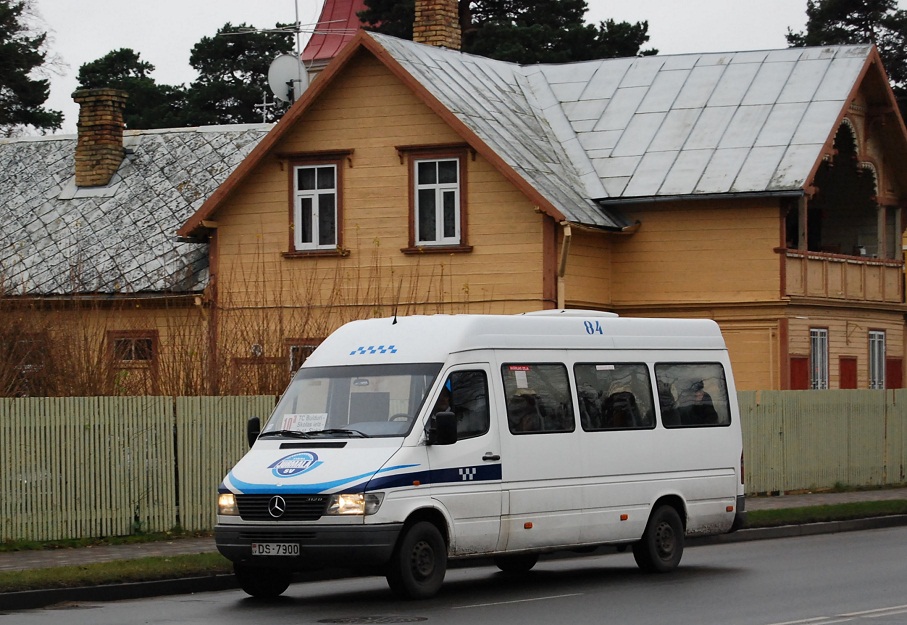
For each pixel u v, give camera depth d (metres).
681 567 19.94
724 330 35.31
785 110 36.53
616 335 19.22
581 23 64.62
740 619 14.53
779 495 31.64
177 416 23.12
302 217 34.72
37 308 26.69
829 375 37.19
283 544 15.94
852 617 14.56
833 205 41.34
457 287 33.44
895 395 35.50
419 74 33.97
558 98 39.09
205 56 78.19
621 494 18.67
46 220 38.22
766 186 34.28
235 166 38.72
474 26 62.81
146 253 36.31
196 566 18.20
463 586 18.00
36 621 14.93
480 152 32.81
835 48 38.09
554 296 32.62
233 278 34.72
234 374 26.08
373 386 17.14
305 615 15.23
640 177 35.66
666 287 35.56
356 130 34.31
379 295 33.66
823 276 36.72
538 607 15.72
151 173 39.09
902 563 20.02
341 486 15.84
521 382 17.78
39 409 21.45
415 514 16.38
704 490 19.91
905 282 42.03
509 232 33.09
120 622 14.79
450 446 16.73
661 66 39.34
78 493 21.83
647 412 19.33
